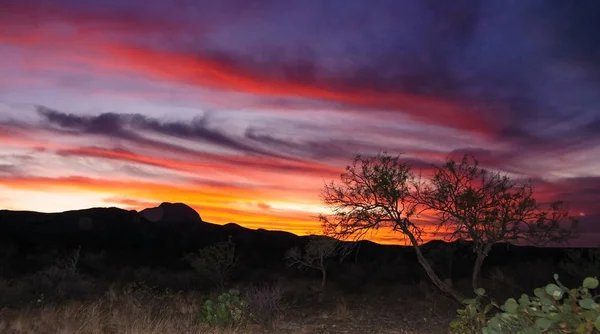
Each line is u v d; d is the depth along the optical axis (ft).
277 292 52.42
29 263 119.03
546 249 147.33
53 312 43.83
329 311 60.13
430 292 74.18
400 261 121.39
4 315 47.42
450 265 97.25
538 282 73.26
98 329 38.14
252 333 43.91
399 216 49.67
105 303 56.03
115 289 72.54
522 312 16.07
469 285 72.69
